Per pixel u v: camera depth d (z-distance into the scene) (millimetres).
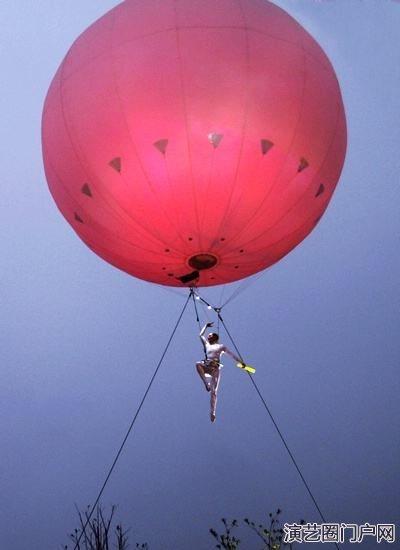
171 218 12750
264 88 12242
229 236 13133
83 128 12570
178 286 14859
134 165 12320
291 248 14352
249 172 12344
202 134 12055
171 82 12086
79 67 12867
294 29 13188
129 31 12641
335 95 13352
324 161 13039
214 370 15211
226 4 12773
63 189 13438
